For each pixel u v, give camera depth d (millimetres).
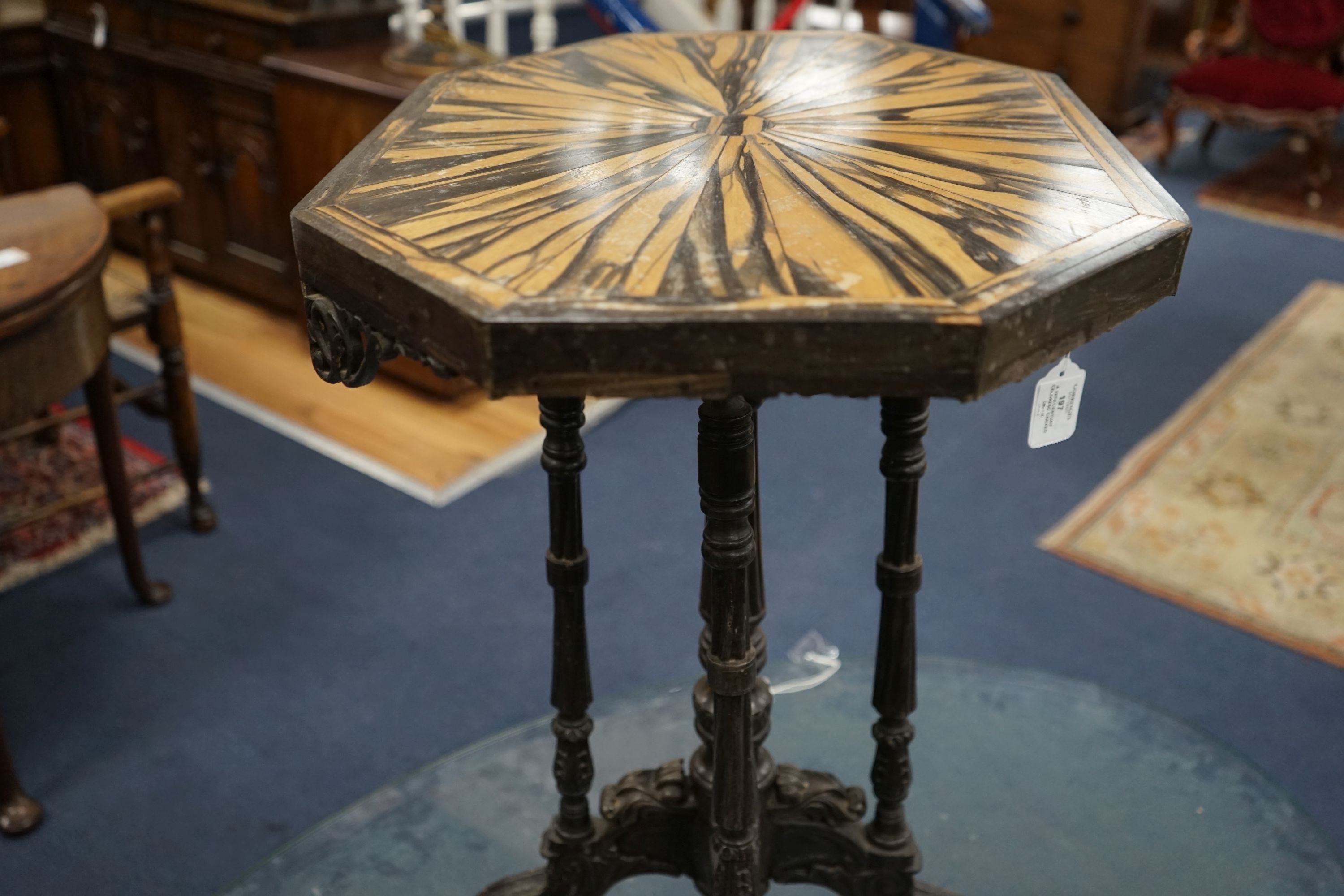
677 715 1842
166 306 2445
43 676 2262
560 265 802
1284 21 4871
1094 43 5371
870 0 6141
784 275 784
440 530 2730
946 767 1735
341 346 907
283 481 2904
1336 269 4230
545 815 1673
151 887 1833
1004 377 770
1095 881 1536
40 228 2049
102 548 2641
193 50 3551
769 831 1340
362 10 3414
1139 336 3705
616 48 1383
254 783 2033
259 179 3535
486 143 1053
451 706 2211
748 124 1096
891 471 1191
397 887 1541
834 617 2439
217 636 2381
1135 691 2250
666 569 2600
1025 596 2521
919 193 929
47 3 3973
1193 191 4922
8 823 1910
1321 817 1961
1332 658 2332
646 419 3238
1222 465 3000
